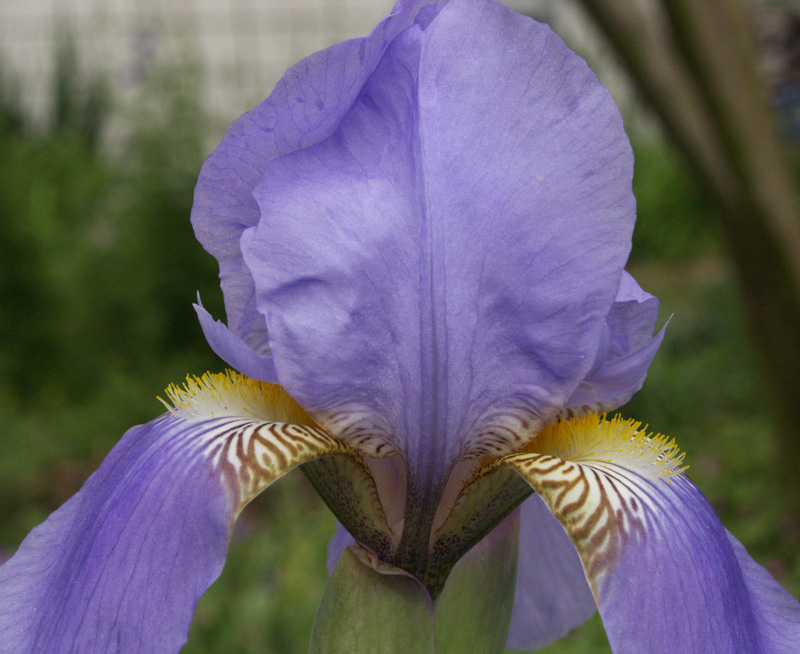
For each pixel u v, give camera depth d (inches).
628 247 7.7
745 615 7.7
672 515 7.7
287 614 17.0
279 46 71.1
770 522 25.3
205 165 8.2
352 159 7.8
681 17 17.8
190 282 43.7
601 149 7.7
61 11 68.6
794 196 19.1
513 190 7.7
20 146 47.8
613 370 8.0
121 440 8.4
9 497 31.2
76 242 44.1
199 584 7.3
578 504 7.6
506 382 7.9
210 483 7.6
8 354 40.0
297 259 7.7
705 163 19.0
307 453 7.8
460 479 8.4
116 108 54.4
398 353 7.8
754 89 18.5
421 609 8.0
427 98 7.8
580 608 10.0
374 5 72.0
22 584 8.1
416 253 7.7
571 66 7.7
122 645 7.2
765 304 19.9
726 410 35.6
